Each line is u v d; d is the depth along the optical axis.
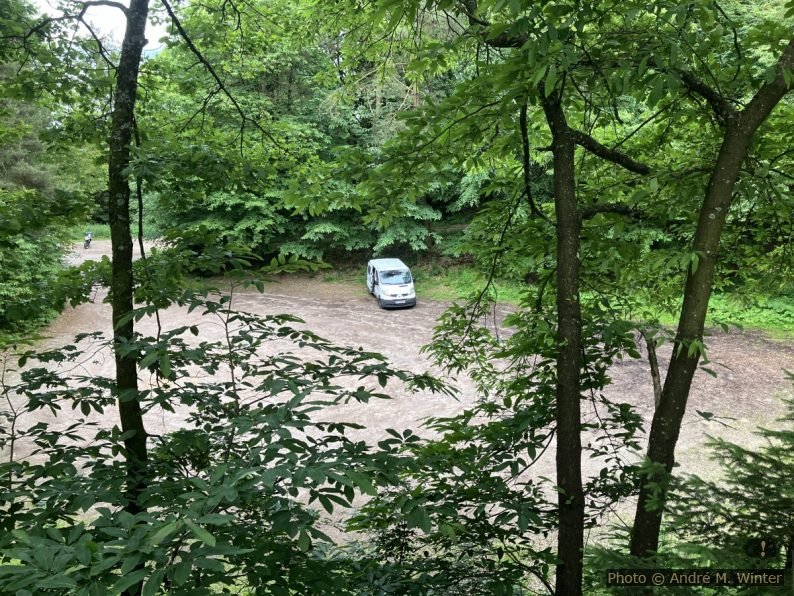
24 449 8.34
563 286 3.17
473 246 4.64
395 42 5.47
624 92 2.71
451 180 3.82
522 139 3.61
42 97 4.27
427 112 3.25
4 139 4.71
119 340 2.76
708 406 9.81
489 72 2.98
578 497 3.08
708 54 3.33
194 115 4.61
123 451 2.77
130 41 3.29
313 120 20.67
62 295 3.19
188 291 2.93
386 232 21.42
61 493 2.33
